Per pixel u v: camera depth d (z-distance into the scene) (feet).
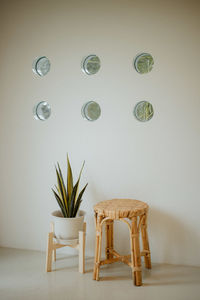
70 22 9.35
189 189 8.51
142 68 8.96
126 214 7.29
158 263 8.77
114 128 9.05
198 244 8.52
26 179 9.88
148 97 8.75
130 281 7.63
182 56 8.45
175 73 8.52
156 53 8.64
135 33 8.80
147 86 8.75
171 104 8.57
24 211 9.91
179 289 7.19
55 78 9.53
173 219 8.67
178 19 8.45
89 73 9.46
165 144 8.65
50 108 9.68
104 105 9.12
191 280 7.65
